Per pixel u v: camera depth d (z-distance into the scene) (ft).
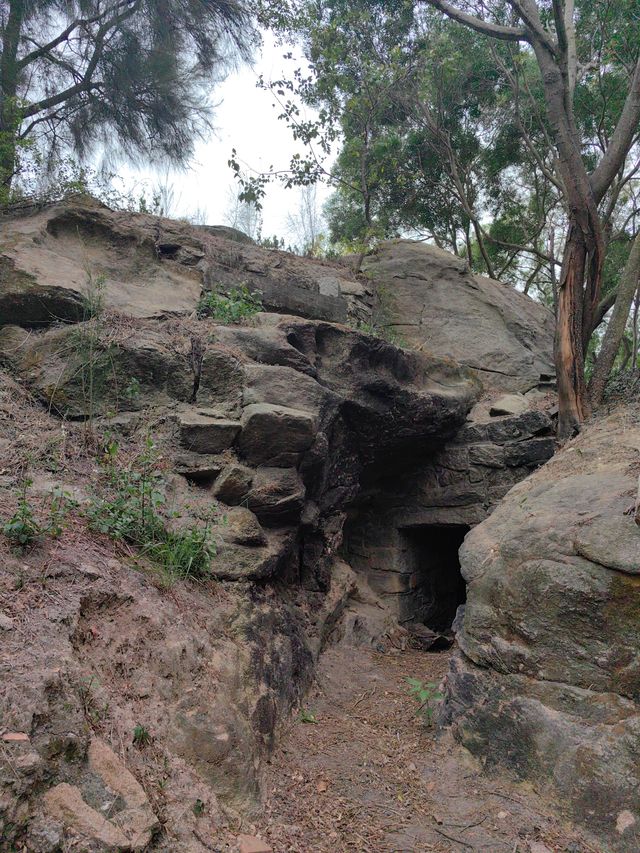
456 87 45.70
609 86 41.68
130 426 17.26
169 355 18.47
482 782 13.93
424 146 47.29
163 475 16.34
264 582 17.21
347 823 12.13
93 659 10.88
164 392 18.39
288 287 26.63
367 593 27.30
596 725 12.94
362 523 29.96
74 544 12.76
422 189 49.37
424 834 12.10
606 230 39.65
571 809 12.49
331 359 22.67
